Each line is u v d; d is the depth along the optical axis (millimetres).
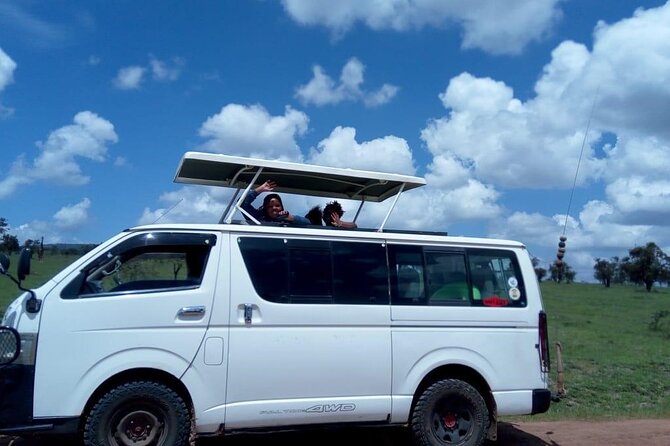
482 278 7391
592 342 19234
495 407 7199
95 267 6242
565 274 56531
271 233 6703
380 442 7898
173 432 6145
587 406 10828
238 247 6574
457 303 7199
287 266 6660
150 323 6164
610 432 8742
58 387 5887
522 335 7387
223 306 6379
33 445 7203
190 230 6527
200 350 6250
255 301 6473
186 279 6445
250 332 6410
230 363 6312
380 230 7383
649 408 10766
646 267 51656
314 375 6555
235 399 6309
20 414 5805
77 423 5898
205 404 6227
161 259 6480
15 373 5816
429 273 7184
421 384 7082
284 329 6512
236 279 6473
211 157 7035
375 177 7727
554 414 10031
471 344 7164
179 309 6246
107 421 5988
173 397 6164
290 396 6469
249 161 7191
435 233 7590
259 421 6367
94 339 6016
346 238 6941
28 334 5902
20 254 6090
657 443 8133
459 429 7133
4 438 7367
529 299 7504
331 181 8039
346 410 6641
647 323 25812
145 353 6113
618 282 59344
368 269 6938
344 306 6730
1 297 20281
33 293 6020
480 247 7445
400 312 6934
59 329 5961
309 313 6598
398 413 6852
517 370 7312
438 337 7043
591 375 13711
